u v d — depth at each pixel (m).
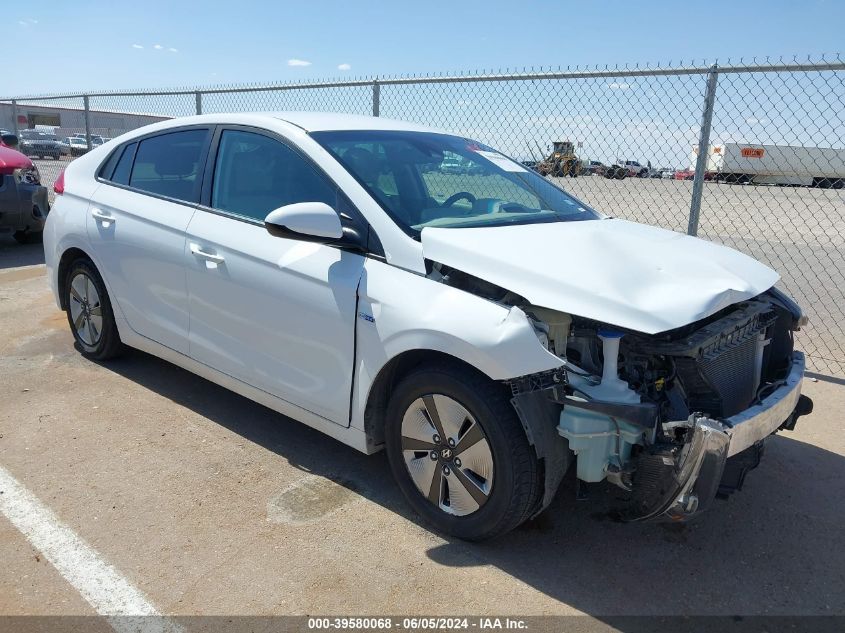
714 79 5.09
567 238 3.09
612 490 3.49
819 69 4.73
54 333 5.62
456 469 2.91
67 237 4.65
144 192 4.23
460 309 2.75
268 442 3.87
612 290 2.64
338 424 3.27
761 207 9.63
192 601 2.60
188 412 4.21
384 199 3.22
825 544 3.12
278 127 3.61
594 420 2.61
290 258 3.31
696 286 2.79
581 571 2.86
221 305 3.66
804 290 8.14
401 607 2.60
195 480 3.45
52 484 3.36
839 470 3.79
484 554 2.94
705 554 3.02
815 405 4.67
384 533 3.05
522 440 2.69
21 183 8.28
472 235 3.02
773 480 3.67
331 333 3.17
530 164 6.05
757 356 3.21
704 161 5.33
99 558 2.83
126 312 4.37
